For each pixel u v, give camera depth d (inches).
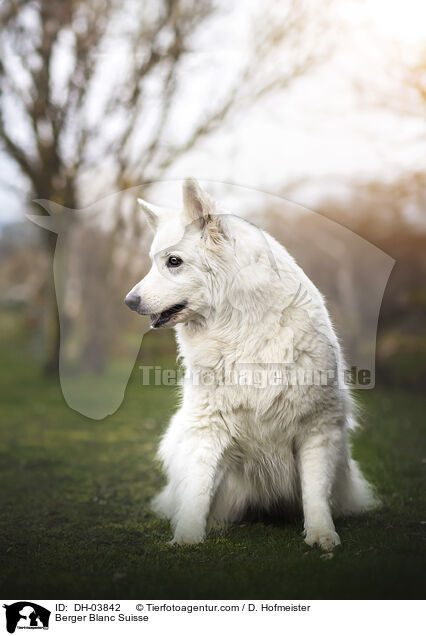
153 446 266.8
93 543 144.9
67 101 484.7
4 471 234.4
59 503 187.9
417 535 137.3
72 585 112.3
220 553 128.3
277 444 138.1
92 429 317.7
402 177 317.7
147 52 482.9
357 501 159.5
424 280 370.9
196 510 136.3
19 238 632.4
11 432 317.7
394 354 373.1
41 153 488.7
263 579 111.3
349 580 108.0
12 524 165.5
